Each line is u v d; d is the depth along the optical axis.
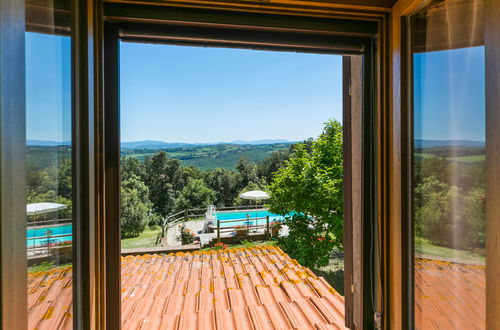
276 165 20.75
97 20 1.07
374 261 1.41
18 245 0.51
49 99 0.71
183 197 18.58
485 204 0.76
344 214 1.76
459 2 0.88
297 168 6.94
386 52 1.27
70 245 0.87
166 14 1.17
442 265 0.98
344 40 1.35
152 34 1.21
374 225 1.40
